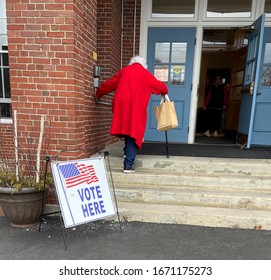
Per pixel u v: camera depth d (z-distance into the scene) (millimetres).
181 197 3078
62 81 2877
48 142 2984
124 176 3314
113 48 4562
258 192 3166
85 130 3344
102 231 2715
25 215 2658
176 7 4938
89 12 3287
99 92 3562
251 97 4297
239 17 4746
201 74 8586
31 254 2297
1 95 4039
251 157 3758
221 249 2418
